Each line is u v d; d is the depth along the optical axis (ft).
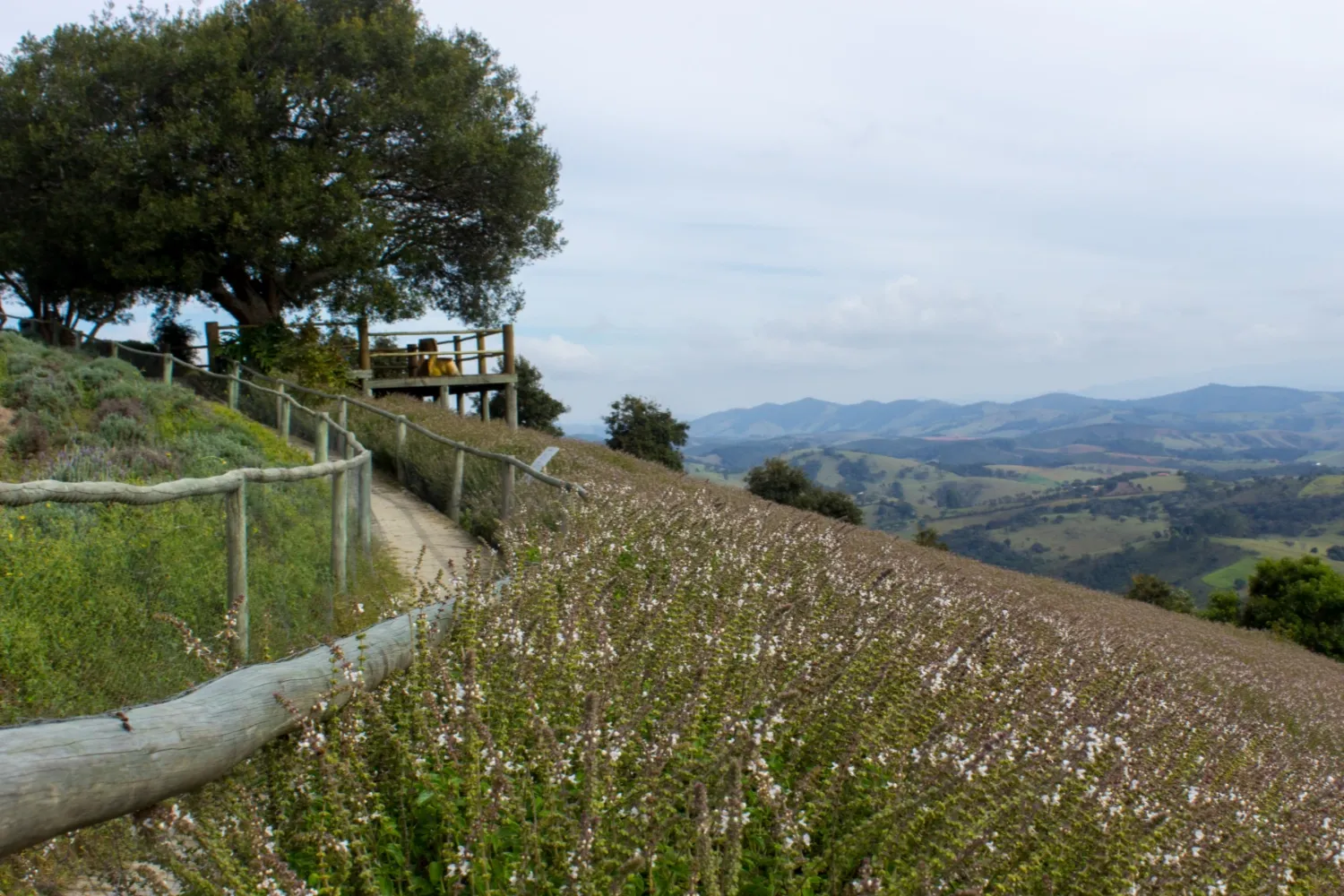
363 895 12.41
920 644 22.47
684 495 43.60
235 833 12.34
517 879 11.83
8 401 41.96
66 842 12.23
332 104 82.79
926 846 14.29
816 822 14.94
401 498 50.78
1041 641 31.73
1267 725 36.60
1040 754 16.83
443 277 102.83
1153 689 28.99
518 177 92.38
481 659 17.24
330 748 14.20
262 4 83.97
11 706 14.21
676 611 21.04
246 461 43.37
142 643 16.81
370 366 89.35
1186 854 16.71
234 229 77.77
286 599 22.68
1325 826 21.47
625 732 14.56
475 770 13.39
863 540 59.82
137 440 40.96
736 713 15.69
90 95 78.38
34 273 88.33
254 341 82.12
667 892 12.73
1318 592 128.47
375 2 89.35
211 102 78.54
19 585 15.02
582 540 26.86
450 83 87.20
